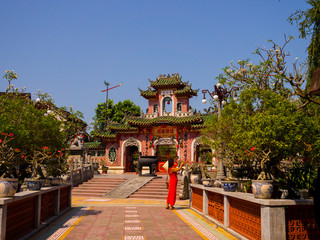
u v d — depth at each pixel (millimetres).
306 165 7281
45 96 22141
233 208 6898
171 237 6500
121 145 30875
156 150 29469
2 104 11680
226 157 11094
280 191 5559
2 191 5270
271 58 13992
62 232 6902
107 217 9148
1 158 8719
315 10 8469
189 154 27938
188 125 28094
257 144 6609
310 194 6285
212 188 8398
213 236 6586
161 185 19078
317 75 4414
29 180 6988
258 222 5500
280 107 7242
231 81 14039
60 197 9641
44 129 10383
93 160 33312
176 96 29453
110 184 20453
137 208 11461
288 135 6559
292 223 5066
